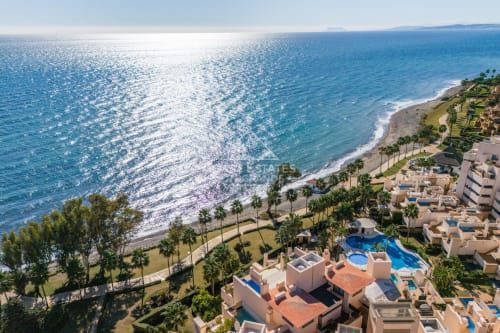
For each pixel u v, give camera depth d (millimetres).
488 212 91125
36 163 132875
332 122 189375
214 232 97125
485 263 73312
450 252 78312
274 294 50281
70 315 67375
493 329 50562
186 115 194250
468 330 49844
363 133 175375
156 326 64062
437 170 121500
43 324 63219
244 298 53656
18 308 61719
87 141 154000
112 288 74750
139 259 71938
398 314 42438
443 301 60094
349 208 87875
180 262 83562
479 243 77438
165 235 99500
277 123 185625
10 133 159250
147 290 74125
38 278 67812
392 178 118375
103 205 79000
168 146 152500
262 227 98125
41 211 107000
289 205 112875
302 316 46000
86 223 80000
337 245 83500
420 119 194500
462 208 90562
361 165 115875
